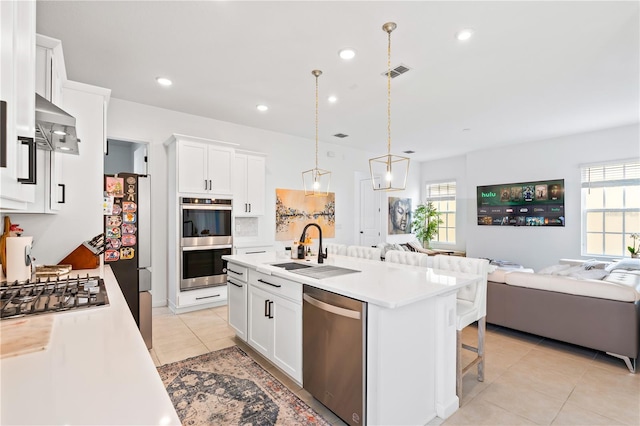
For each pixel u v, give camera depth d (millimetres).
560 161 5793
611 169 5285
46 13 2301
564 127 5184
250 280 2867
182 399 2178
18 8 896
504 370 2652
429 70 3184
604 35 2562
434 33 2543
